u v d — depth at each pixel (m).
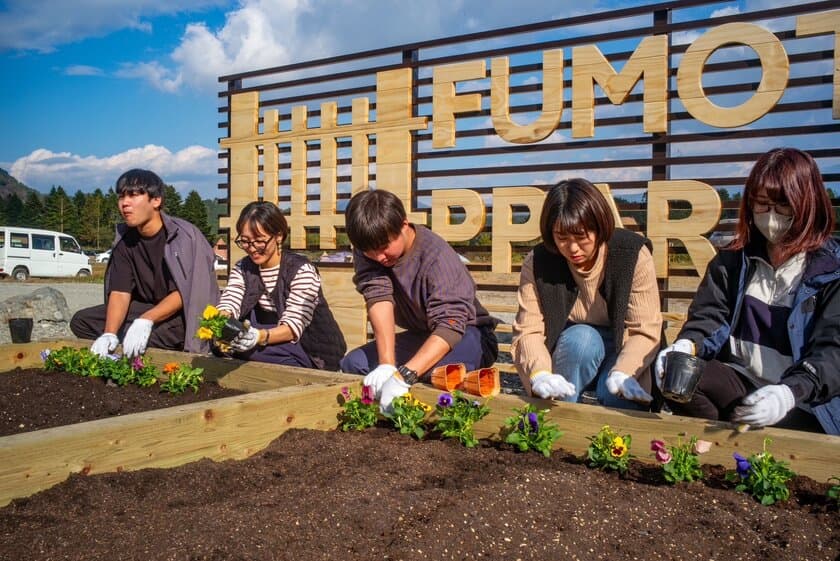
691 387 2.43
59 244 27.11
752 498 2.25
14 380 3.92
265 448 2.85
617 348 3.06
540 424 2.72
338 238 7.11
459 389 3.09
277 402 2.91
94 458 2.30
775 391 2.34
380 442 2.86
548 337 3.21
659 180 5.08
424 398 3.13
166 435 2.50
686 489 2.33
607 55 5.24
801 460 2.32
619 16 5.20
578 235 2.84
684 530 2.02
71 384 3.83
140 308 4.84
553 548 1.88
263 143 7.14
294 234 6.97
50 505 2.09
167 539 1.82
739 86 4.77
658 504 2.20
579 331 3.16
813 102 4.51
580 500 2.20
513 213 5.77
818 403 2.50
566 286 3.18
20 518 1.98
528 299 3.26
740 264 2.83
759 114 4.62
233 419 2.73
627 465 2.57
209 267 4.74
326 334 4.35
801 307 2.62
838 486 2.15
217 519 1.96
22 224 97.69
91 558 1.71
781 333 2.74
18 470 2.11
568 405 2.78
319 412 3.11
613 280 3.05
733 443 2.45
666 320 4.95
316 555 1.78
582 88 5.30
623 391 2.73
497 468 2.53
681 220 4.93
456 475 2.43
